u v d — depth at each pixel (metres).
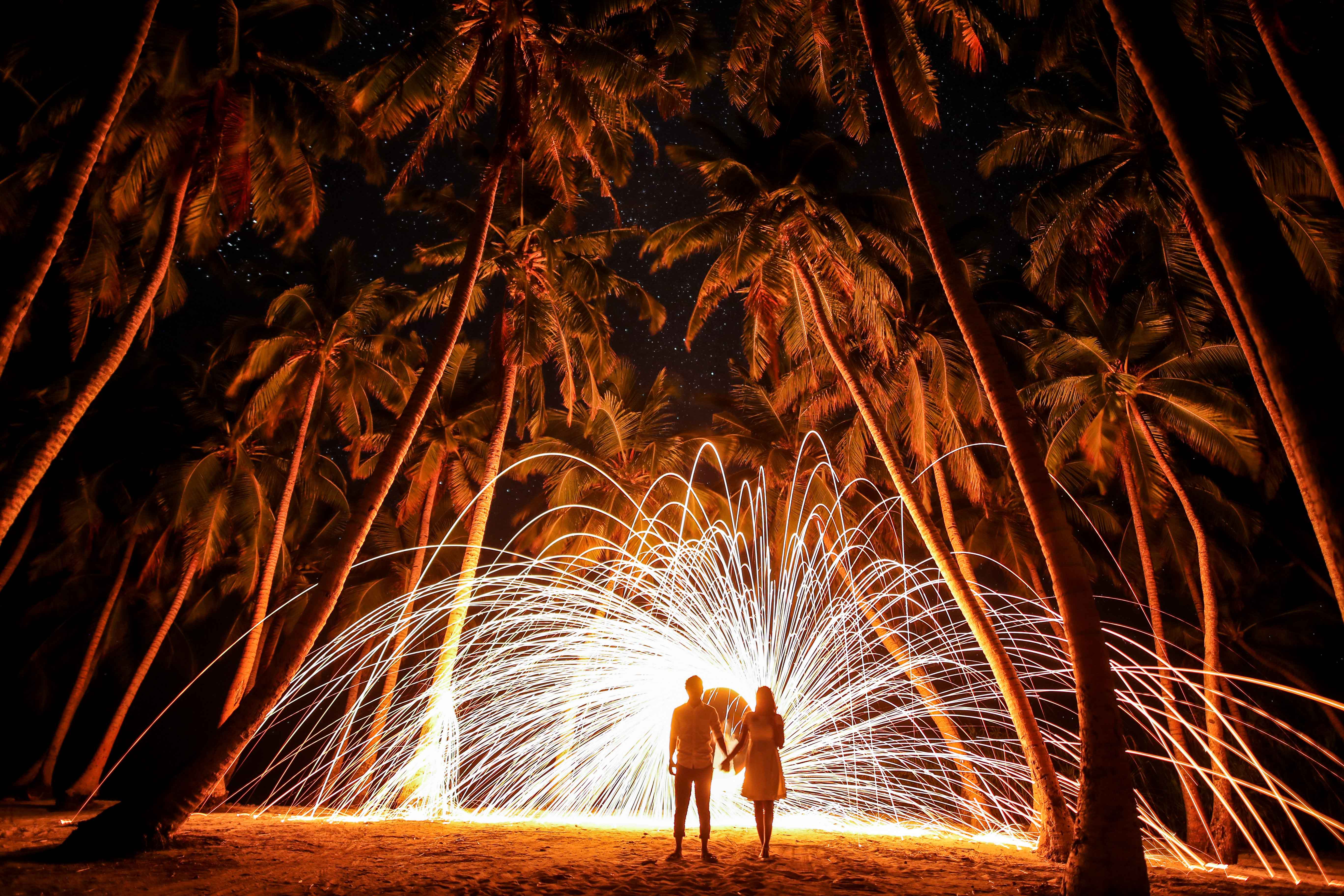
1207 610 16.02
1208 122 6.07
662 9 14.55
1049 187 15.59
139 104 13.02
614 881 6.52
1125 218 15.91
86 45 12.98
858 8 11.13
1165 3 6.46
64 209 8.34
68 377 22.97
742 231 16.20
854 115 14.59
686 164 16.89
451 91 13.76
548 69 14.12
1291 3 11.41
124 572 23.56
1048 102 16.03
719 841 9.30
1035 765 9.77
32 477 9.00
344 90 14.15
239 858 7.43
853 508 24.38
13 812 13.82
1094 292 16.52
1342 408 5.35
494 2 13.34
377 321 21.09
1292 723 23.95
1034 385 19.36
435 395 23.38
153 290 11.23
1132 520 24.36
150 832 7.62
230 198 12.70
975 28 12.97
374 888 6.10
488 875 6.66
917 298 19.50
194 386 24.03
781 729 8.02
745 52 14.66
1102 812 6.60
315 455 25.64
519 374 19.48
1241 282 5.77
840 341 18.75
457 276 17.83
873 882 6.75
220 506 21.56
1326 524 5.24
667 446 24.45
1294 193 13.81
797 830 11.57
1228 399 17.33
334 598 9.08
